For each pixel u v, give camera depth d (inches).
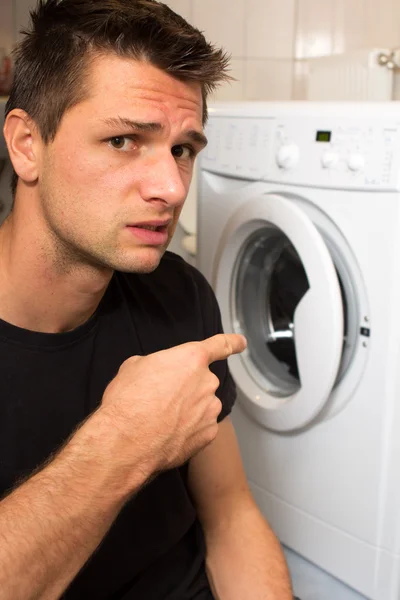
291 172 52.5
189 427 25.8
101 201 26.9
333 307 48.4
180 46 26.7
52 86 27.0
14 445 28.7
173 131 27.2
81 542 22.9
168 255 37.2
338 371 51.2
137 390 25.2
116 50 26.2
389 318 46.8
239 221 56.7
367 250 47.8
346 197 48.8
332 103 50.9
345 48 91.1
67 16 27.2
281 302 58.9
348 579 52.2
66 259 28.5
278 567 33.9
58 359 29.9
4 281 29.2
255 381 59.1
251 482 59.9
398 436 47.8
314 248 49.3
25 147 28.3
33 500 22.5
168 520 33.2
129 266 27.7
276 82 89.6
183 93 27.3
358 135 47.9
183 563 34.5
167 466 25.8
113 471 23.7
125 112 26.0
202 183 61.6
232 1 84.9
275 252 58.5
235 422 60.7
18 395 28.9
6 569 21.1
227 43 85.8
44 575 22.0
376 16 91.4
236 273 60.2
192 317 35.4
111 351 31.9
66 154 26.8
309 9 88.7
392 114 46.2
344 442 51.1
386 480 48.7
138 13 26.7
